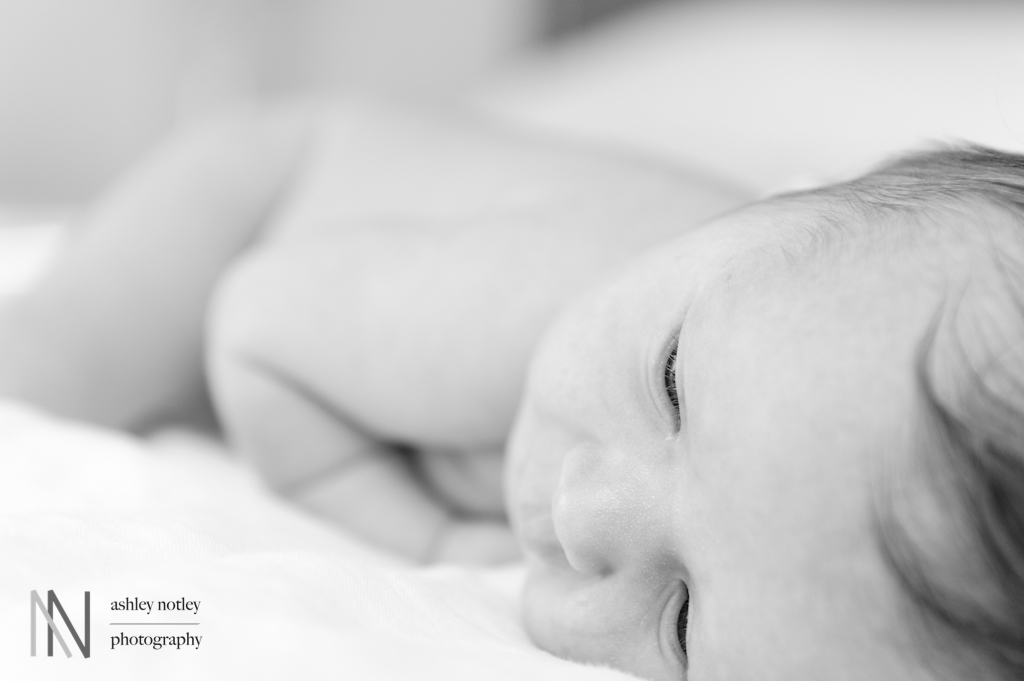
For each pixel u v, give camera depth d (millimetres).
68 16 3229
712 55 1774
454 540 945
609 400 612
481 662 470
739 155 1546
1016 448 462
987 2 1904
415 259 937
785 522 489
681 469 553
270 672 425
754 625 494
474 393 897
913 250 534
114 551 527
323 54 3473
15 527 529
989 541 453
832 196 646
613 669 552
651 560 566
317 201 1202
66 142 3287
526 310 878
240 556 529
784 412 502
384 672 434
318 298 934
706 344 551
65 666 426
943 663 456
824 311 522
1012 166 660
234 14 3332
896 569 459
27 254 1675
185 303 1183
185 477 870
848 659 469
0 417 875
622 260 888
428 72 3287
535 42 2889
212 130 1266
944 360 487
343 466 969
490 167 1154
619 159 1151
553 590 625
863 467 478
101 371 1145
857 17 1840
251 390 951
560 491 592
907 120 1444
